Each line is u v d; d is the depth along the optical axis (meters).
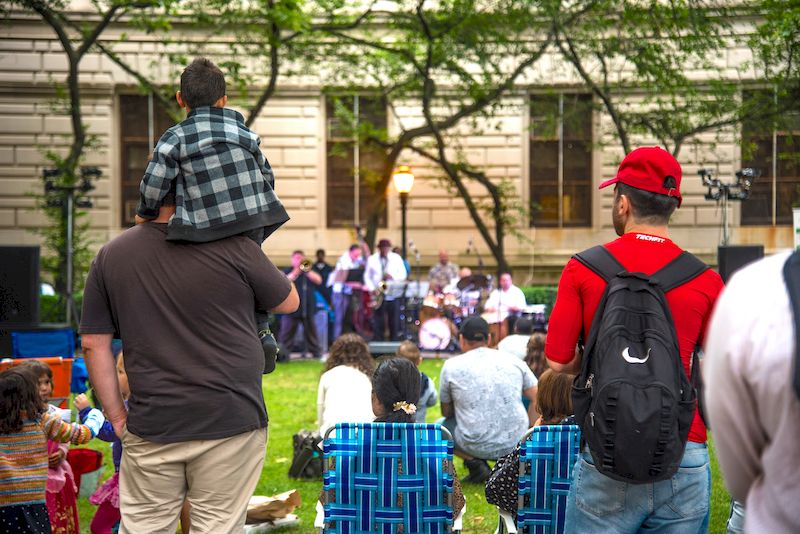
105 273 3.38
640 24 18.14
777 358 1.61
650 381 2.76
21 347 12.29
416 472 4.09
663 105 20.53
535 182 23.80
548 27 18.94
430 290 17.23
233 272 3.36
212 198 3.33
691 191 23.17
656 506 2.98
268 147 23.73
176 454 3.31
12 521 4.90
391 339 17.61
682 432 2.81
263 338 3.55
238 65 18.66
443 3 18.78
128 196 23.73
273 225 3.49
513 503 4.63
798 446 1.64
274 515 6.23
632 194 3.21
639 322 2.88
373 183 22.86
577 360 3.20
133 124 23.73
